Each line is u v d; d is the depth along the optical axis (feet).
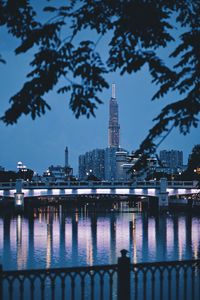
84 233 310.65
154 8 47.96
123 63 49.67
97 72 47.91
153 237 282.36
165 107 51.75
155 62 49.06
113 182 524.11
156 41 49.49
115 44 49.49
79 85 48.39
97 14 48.06
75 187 521.24
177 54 50.70
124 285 52.37
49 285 132.98
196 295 112.78
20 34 48.29
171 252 217.36
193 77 50.70
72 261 193.47
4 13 46.88
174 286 124.06
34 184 530.68
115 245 245.65
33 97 47.14
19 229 340.59
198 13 51.16
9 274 50.01
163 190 515.09
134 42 48.93
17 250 226.99
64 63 47.32
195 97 50.60
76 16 47.98
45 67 47.37
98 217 478.59
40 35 46.55
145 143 53.78
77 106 49.16
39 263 188.75
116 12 48.73
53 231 325.21
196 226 355.97
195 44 49.90
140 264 54.08
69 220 437.99
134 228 344.28
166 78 50.39
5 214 513.04
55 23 46.83
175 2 49.85
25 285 133.69
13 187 524.93
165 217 458.91
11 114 47.39
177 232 311.06
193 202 518.37
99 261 193.47
